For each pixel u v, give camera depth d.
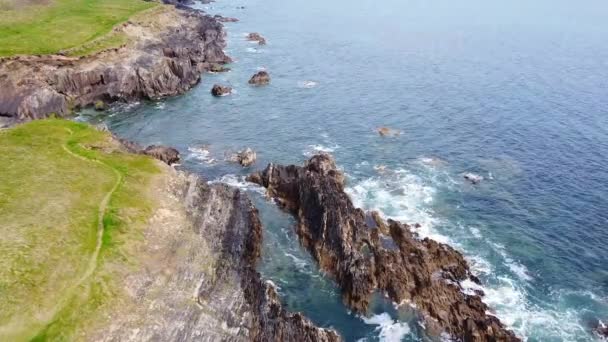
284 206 62.88
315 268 53.16
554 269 54.03
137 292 41.50
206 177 70.50
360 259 50.81
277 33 162.25
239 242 53.59
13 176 54.50
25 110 82.06
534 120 94.31
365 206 63.53
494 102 103.88
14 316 36.75
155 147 74.81
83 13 119.94
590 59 140.88
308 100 102.69
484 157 79.00
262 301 45.81
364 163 76.00
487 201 66.31
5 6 115.50
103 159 61.22
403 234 55.31
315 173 63.53
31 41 96.00
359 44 151.25
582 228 61.19
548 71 128.00
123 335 37.66
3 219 46.50
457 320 45.75
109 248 44.88
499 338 43.62
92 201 51.28
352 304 48.22
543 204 66.12
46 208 48.94
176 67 107.00
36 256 42.25
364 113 96.44
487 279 52.12
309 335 42.81
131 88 99.06
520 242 58.19
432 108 99.88
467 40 161.88
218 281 46.47
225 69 120.38
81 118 89.62
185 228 51.00
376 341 44.88
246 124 90.12
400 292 48.38
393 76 120.69
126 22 117.19
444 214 63.03
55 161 59.00
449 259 52.75
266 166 74.19
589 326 46.66
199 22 148.25
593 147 82.81
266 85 111.25
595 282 52.38
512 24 191.50
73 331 36.66
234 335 41.69
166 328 39.47
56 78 90.69
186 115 93.62
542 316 47.66
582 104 103.25
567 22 197.88
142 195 54.00
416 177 72.06
